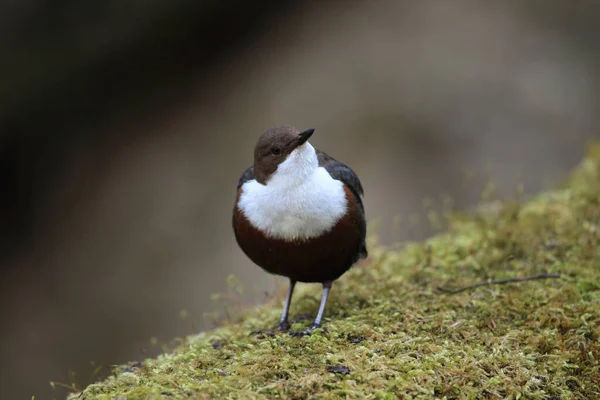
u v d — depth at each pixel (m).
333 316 6.58
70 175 16.69
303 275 6.40
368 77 14.97
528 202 9.29
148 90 17.77
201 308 13.01
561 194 9.38
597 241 7.58
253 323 6.87
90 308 14.06
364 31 16.08
